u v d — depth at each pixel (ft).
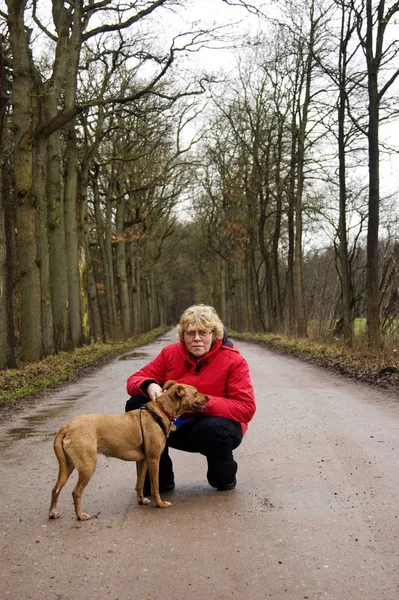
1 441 26.12
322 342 74.18
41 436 26.86
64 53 64.85
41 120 63.36
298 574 12.16
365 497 17.01
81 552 13.57
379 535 14.15
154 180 104.68
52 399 39.22
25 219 58.49
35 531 15.05
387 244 85.66
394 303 65.92
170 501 17.42
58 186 72.95
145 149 109.60
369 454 21.77
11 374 46.16
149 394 17.87
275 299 133.08
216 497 17.60
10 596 11.46
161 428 16.90
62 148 90.58
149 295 210.59
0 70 49.67
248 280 148.36
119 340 111.04
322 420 28.71
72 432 15.98
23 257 58.80
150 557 13.17
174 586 11.73
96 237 128.77
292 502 16.85
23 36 57.31
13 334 50.78
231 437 17.76
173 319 374.43
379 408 31.55
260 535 14.37
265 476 19.66
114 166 108.47
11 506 17.16
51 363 58.08
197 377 18.54
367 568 12.36
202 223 170.19
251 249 136.87
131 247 140.97
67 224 80.69
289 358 68.69
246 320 149.79
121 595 11.41
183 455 23.54
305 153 97.30
